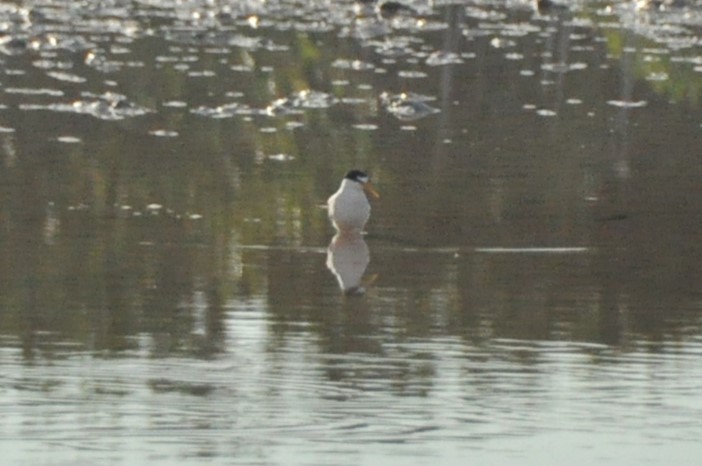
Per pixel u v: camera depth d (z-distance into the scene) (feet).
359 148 72.49
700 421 37.78
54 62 95.20
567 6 132.77
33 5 125.59
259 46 104.68
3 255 51.93
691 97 90.79
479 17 124.67
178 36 108.47
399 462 34.78
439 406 38.42
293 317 45.96
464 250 54.70
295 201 61.62
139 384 39.45
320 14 124.67
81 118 77.61
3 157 67.72
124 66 94.53
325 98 85.25
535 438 36.50
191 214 58.70
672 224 59.57
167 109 81.15
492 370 41.32
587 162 70.90
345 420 37.35
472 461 35.09
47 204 59.47
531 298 48.67
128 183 63.77
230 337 43.75
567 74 97.14
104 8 125.18
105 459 34.37
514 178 66.90
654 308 47.78
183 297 47.70
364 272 51.26
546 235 57.21
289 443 35.70
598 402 38.99
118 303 46.85
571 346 43.75
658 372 41.47
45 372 40.19
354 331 44.62
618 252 54.95
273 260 52.60
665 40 114.01
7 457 34.55
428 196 62.90
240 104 83.46
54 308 46.06
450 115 82.23
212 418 37.24
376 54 102.47
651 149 74.54
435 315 46.60
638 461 35.32
